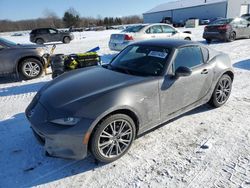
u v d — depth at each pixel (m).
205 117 4.09
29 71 7.05
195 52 3.88
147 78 3.19
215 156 3.00
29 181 2.67
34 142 3.43
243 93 5.16
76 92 2.92
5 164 2.95
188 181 2.59
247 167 2.77
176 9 55.53
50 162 2.98
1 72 6.71
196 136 3.49
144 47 3.88
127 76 3.30
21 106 4.89
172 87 3.37
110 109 2.69
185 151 3.13
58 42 20.34
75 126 2.57
